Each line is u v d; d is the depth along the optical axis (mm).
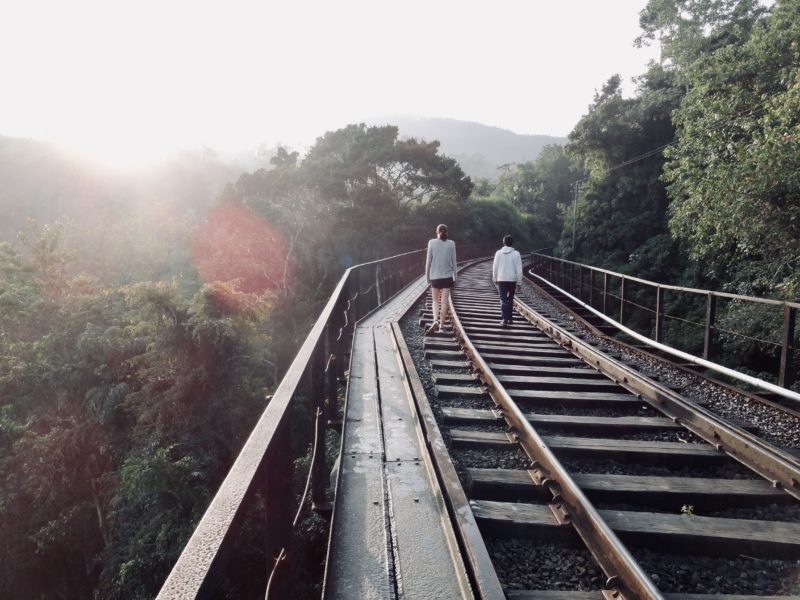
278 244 35500
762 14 23125
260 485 1533
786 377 5730
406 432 4148
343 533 2723
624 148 31312
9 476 15070
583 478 3684
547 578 2648
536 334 9484
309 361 2697
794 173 9484
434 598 2225
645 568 2801
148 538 12555
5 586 14758
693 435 4676
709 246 13086
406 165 41875
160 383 16141
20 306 18656
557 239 68625
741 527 3035
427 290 15664
